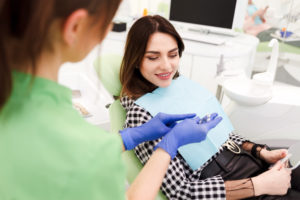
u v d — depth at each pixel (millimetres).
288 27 2939
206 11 2322
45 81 390
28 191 379
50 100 400
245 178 1126
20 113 379
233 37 2480
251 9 3086
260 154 1237
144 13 2566
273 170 1094
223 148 1211
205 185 1006
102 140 410
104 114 1660
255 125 1437
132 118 1082
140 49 1058
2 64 328
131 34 1078
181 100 1201
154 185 560
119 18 2566
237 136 1320
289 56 3012
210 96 1299
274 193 1043
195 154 1095
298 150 1306
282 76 3062
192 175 1094
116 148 422
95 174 395
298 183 1171
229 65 2100
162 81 1116
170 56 1095
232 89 1338
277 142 1456
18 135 377
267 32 3078
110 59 1278
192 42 2277
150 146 998
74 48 400
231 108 1433
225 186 1024
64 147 385
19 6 324
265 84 1247
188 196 988
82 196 391
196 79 2172
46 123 387
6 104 365
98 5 368
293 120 1371
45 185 378
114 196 431
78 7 350
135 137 851
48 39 364
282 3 2898
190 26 2621
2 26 324
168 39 1052
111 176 416
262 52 3113
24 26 332
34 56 353
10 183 378
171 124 918
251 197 1045
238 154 1190
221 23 2312
